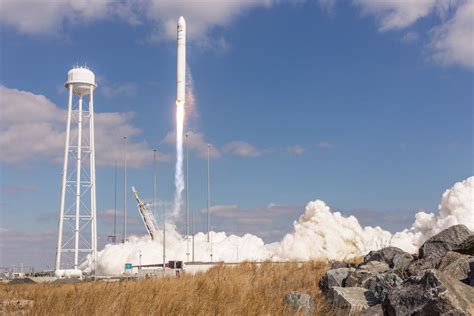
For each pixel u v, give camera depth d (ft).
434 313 48.98
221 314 58.39
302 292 72.59
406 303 52.01
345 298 61.98
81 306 63.16
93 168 339.77
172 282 87.40
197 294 69.77
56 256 324.60
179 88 332.80
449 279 51.60
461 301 49.06
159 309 59.77
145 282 91.25
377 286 62.13
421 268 66.13
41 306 65.10
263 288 75.72
